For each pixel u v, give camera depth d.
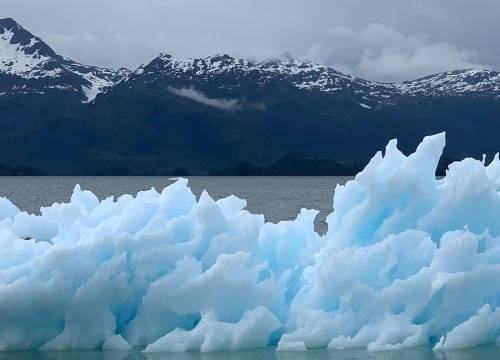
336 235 12.65
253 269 11.56
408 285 11.41
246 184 139.62
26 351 11.29
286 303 12.30
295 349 11.12
